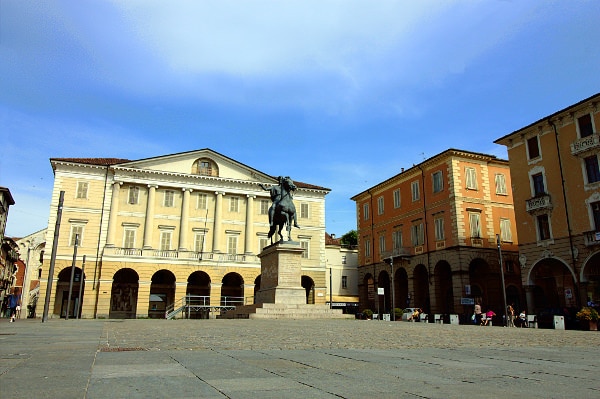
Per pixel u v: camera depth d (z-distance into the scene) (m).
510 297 44.19
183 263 50.84
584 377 5.44
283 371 5.51
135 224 51.16
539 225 35.72
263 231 56.00
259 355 7.13
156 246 51.66
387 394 4.19
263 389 4.33
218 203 54.50
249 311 26.75
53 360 6.11
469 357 7.43
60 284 49.12
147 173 52.38
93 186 50.59
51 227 48.56
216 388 4.32
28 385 4.25
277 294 25.62
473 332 15.47
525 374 5.62
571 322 30.12
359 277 59.12
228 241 54.41
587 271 31.83
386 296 54.31
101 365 5.69
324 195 60.47
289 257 26.56
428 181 48.25
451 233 44.00
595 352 8.83
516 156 38.25
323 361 6.52
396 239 52.69
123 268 48.78
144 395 3.94
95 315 47.06
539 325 32.75
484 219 44.91
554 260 34.53
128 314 50.94
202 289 53.84
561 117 34.59
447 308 45.69
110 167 50.94
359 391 4.32
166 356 6.76
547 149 35.62
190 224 53.22
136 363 5.93
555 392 4.43
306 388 4.43
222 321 23.06
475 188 45.34
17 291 76.69
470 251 43.22
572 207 33.22
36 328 16.81
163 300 52.44
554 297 36.78
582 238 32.12
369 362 6.50
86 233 49.19
